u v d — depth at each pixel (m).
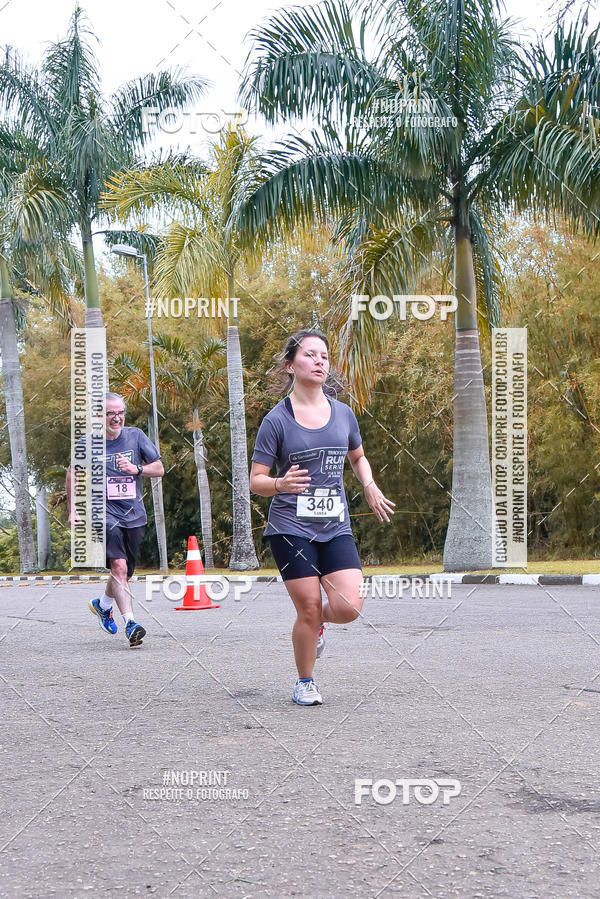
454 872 2.05
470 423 13.55
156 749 3.28
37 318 29.38
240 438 18.94
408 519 25.12
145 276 19.53
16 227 19.30
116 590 6.46
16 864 2.17
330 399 4.24
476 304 14.55
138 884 2.03
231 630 7.34
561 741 3.25
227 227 14.13
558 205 12.53
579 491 21.44
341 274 14.38
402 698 4.12
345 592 4.05
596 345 20.19
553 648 5.75
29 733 3.62
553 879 2.00
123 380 20.72
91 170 19.36
